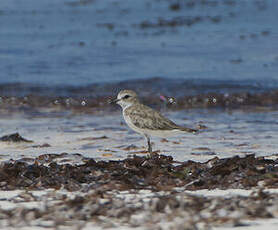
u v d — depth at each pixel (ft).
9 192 26.25
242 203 21.80
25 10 140.87
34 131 49.01
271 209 20.95
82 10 142.10
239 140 43.47
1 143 42.88
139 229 19.49
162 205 21.79
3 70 81.82
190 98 66.64
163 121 35.83
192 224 19.27
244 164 30.04
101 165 31.37
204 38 107.86
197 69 82.94
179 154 38.22
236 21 125.59
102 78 77.77
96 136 46.14
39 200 24.22
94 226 19.93
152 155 35.50
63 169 30.45
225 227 19.33
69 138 45.37
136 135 46.39
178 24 123.24
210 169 29.76
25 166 31.19
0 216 21.11
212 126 50.62
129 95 37.17
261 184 26.37
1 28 118.21
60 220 20.45
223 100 65.72
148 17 132.87
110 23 125.80
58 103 65.10
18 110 61.52
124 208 21.63
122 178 27.73
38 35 111.34
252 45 100.58
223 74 79.71
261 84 74.23
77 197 23.13
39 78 77.36
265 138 44.19
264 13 134.51
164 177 28.48
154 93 70.08
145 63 87.30
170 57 91.50
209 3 150.82
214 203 21.80
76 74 80.12
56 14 136.87
